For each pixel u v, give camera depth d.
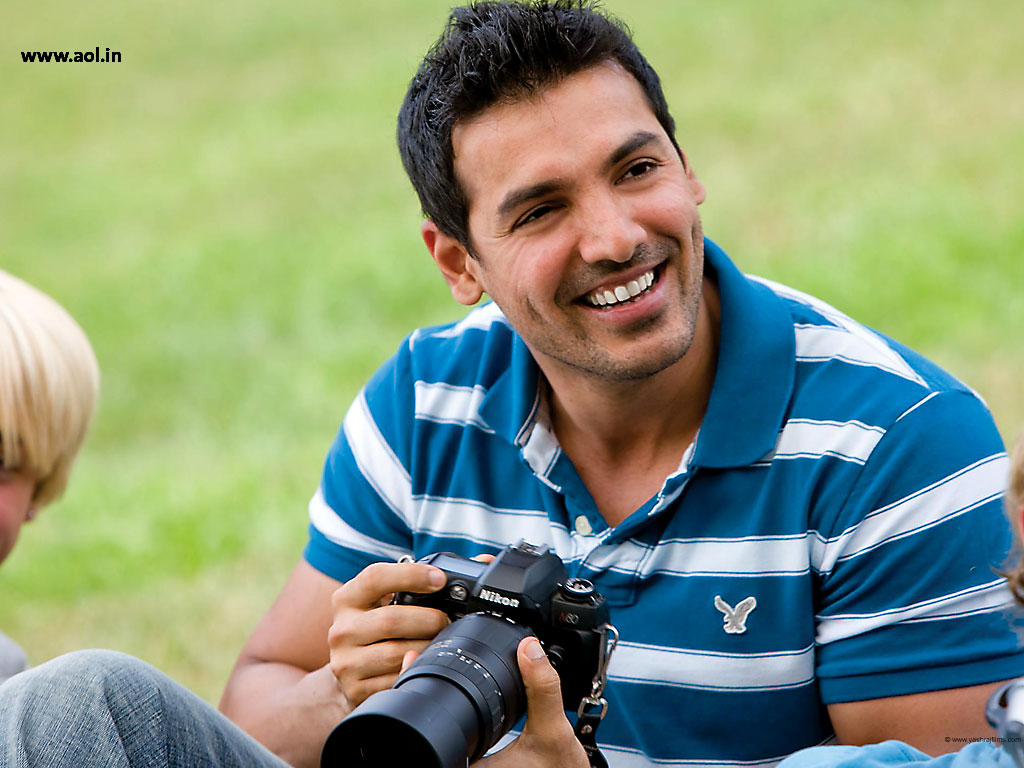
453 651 2.61
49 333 3.40
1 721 2.56
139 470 8.00
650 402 3.00
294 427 8.38
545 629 2.75
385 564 2.91
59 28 20.62
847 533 2.86
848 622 2.87
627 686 2.99
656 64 14.59
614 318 2.83
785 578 2.89
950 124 11.77
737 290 3.04
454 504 3.23
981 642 2.77
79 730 2.54
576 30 2.87
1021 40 13.58
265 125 15.47
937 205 10.04
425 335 3.41
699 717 2.96
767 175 11.39
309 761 3.21
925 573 2.81
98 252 12.45
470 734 2.47
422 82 3.07
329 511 3.42
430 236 3.24
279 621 3.45
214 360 9.71
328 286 10.73
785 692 2.91
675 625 2.95
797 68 13.89
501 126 2.86
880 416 2.87
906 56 13.67
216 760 2.69
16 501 3.42
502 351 3.26
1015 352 7.45
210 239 12.30
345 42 17.97
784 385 2.95
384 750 2.52
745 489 2.92
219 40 19.00
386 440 3.33
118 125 16.33
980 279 8.70
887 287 8.80
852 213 10.21
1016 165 10.64
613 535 2.99
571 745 2.67
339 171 13.62
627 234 2.78
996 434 2.91
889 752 2.49
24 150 15.87
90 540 6.98
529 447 3.11
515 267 2.90
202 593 6.21
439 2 19.30
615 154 2.81
